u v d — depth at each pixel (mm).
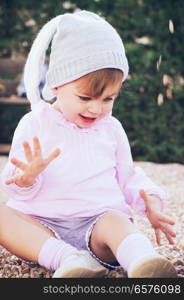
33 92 2406
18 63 6707
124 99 6027
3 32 6816
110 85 2104
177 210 3398
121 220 2035
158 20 6062
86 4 6281
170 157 6027
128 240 1906
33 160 1968
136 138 6105
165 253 2373
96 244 2062
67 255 1924
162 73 6012
